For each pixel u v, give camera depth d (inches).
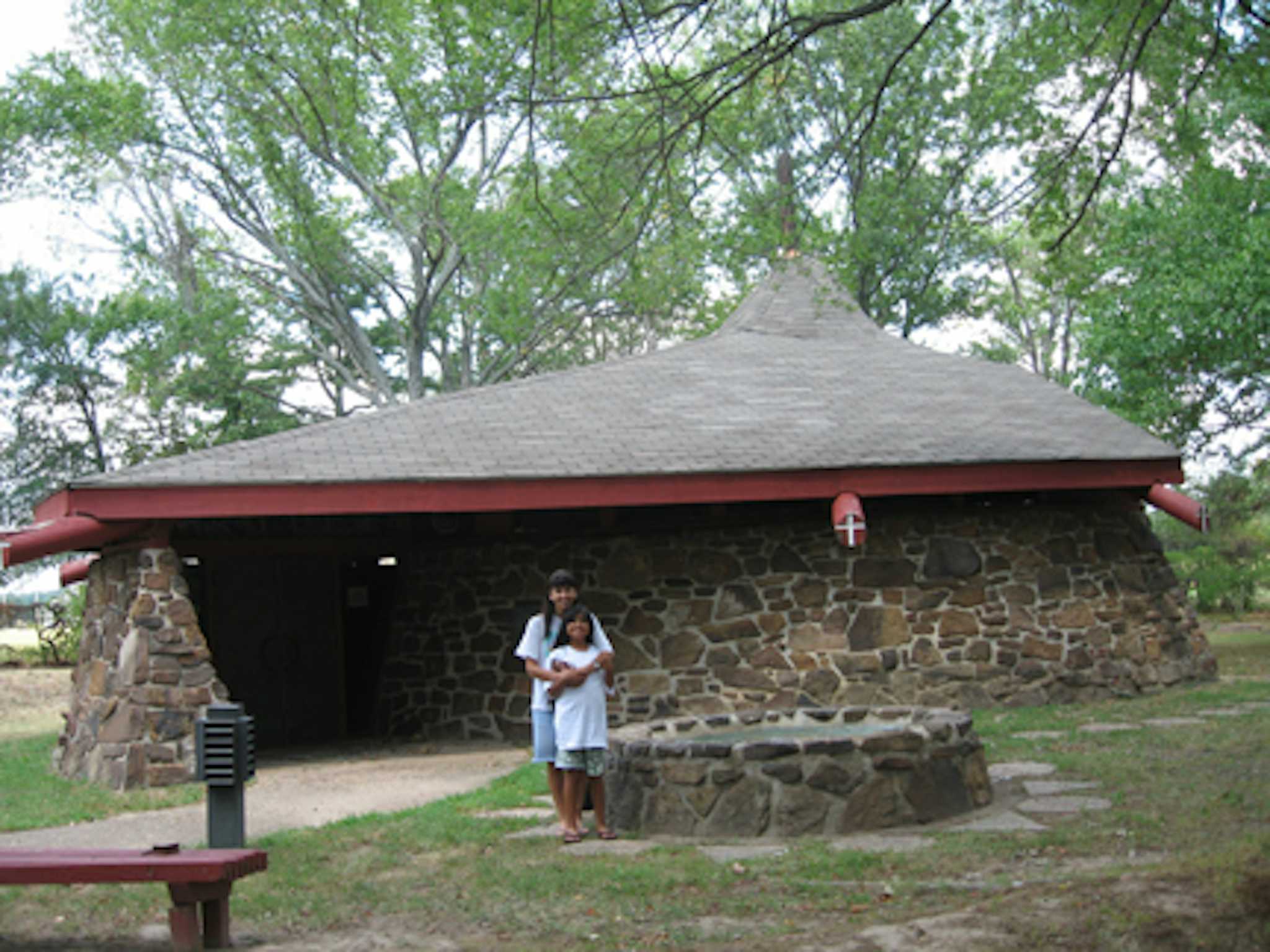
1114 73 331.3
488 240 1023.0
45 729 642.2
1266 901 171.3
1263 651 765.3
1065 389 613.0
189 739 413.1
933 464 474.3
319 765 456.8
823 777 269.7
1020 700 498.6
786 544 506.0
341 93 973.2
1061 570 519.5
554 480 452.1
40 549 426.0
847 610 498.6
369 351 1192.8
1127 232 725.3
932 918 189.5
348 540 564.4
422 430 499.2
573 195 370.0
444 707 533.6
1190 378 762.8
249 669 559.8
